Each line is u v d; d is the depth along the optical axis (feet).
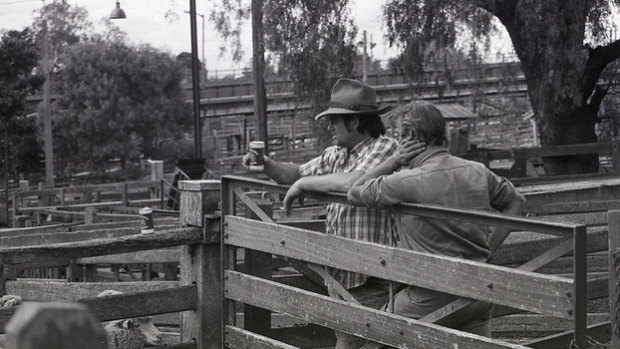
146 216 19.54
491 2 70.44
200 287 20.17
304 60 73.97
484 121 245.24
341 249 16.60
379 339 15.70
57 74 214.69
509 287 13.48
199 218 20.07
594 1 71.20
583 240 12.57
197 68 104.99
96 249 18.95
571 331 18.49
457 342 14.11
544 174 72.95
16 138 136.56
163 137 222.28
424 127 15.15
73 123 208.33
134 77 212.64
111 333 18.94
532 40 69.87
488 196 15.37
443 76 79.15
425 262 14.80
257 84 91.35
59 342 3.96
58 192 93.40
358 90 17.04
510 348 13.26
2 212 107.76
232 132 277.85
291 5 74.43
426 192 14.79
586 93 74.84
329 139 76.28
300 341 21.43
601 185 23.59
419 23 73.00
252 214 20.66
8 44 130.82
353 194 15.40
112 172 209.05
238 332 19.80
